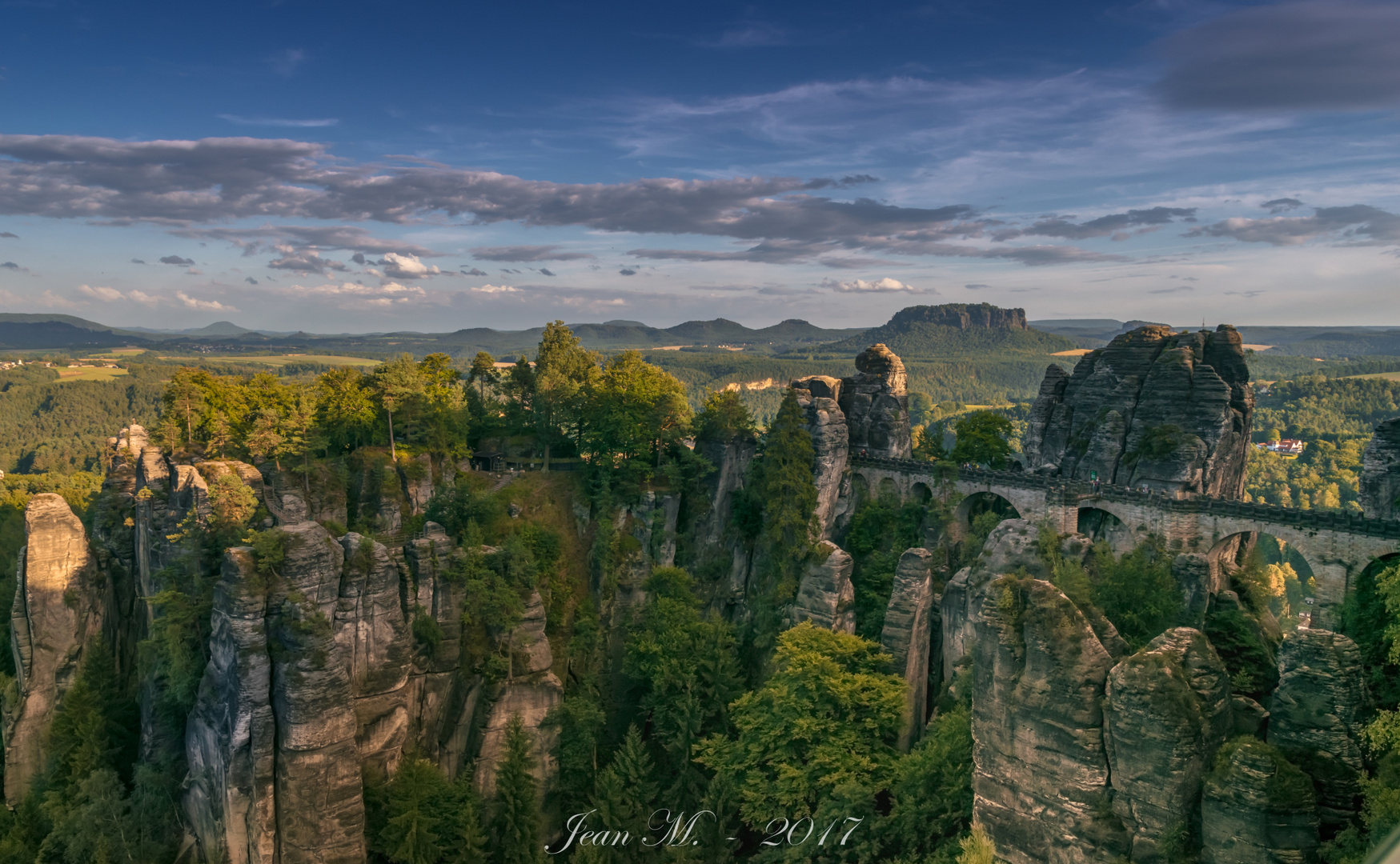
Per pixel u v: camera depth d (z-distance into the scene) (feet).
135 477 347.56
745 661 333.83
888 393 396.98
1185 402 306.96
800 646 274.36
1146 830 161.17
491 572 296.10
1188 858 155.33
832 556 318.04
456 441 379.76
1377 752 152.25
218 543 286.46
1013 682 180.75
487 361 449.89
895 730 263.90
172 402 353.31
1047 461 345.51
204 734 254.88
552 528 357.61
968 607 255.09
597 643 336.08
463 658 293.43
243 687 239.50
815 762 245.24
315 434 349.00
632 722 298.56
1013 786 181.78
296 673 241.35
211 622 267.18
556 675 321.52
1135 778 162.40
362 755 266.57
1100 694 170.91
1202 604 245.45
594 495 363.15
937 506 338.75
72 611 299.38
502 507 355.36
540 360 440.04
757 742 260.62
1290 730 157.99
